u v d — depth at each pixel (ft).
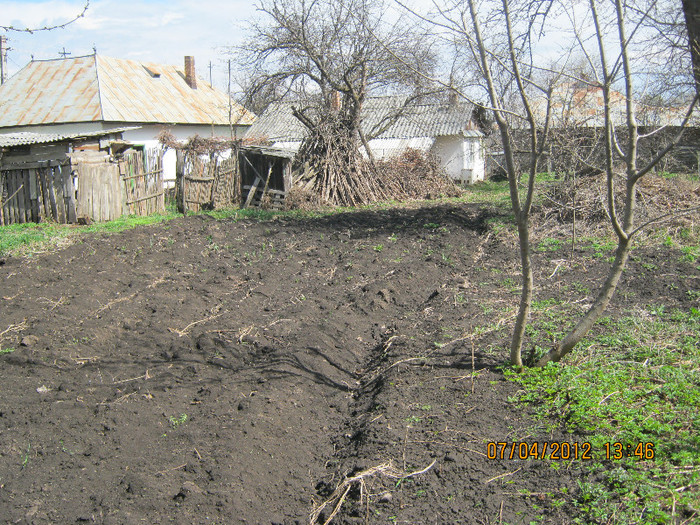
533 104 33.17
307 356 20.57
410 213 53.78
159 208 57.67
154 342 22.43
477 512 12.17
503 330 21.26
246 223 48.21
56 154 50.65
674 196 39.91
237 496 13.48
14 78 94.73
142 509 13.03
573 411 15.14
